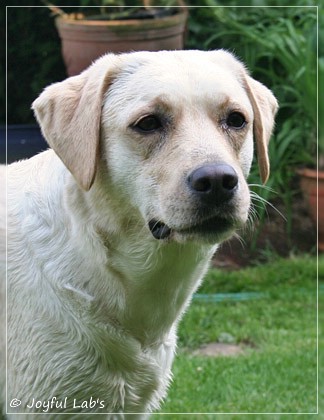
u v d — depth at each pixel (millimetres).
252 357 7184
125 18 9383
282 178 9750
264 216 9789
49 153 4633
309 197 9602
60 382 4410
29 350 4402
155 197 4141
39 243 4410
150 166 4172
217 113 4234
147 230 4293
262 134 4625
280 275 9023
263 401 6414
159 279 4469
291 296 8578
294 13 10086
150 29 9000
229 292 8695
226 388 6598
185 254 4441
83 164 4203
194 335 7723
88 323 4402
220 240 4059
